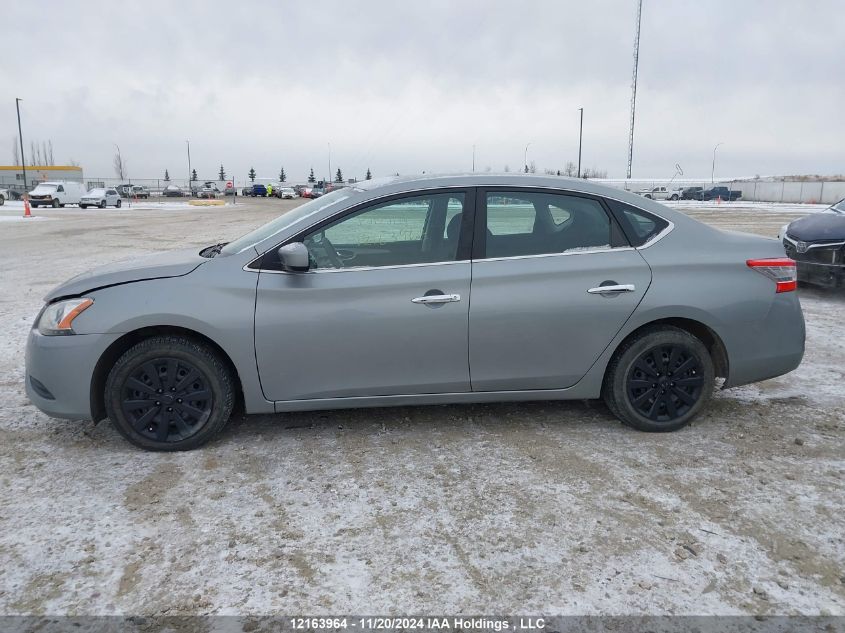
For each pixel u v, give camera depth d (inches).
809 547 113.9
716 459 148.3
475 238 153.6
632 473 141.3
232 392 152.6
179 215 1390.3
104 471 142.2
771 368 164.2
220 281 146.6
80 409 146.3
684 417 162.6
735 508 126.7
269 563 109.4
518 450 152.9
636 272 155.6
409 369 152.1
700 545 114.3
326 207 153.3
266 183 4072.3
